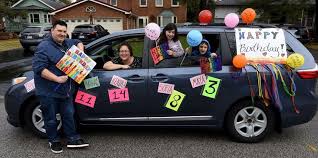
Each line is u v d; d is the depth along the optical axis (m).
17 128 5.18
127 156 4.17
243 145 4.54
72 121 4.32
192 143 4.61
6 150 4.34
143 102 4.47
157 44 4.51
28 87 4.54
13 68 12.62
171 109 4.48
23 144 4.54
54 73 4.04
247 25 4.70
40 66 3.92
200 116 4.52
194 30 4.31
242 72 4.39
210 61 4.38
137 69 4.48
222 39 4.48
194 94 4.43
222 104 4.45
